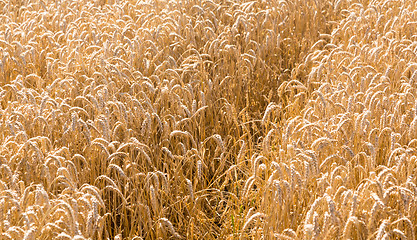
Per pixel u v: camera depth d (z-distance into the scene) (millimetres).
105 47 5098
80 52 5355
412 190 3002
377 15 6211
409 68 4672
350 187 3344
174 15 6527
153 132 4172
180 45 5680
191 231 3518
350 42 5609
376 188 2977
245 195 3199
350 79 4262
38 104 4531
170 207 3932
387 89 4566
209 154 4418
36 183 3514
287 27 6711
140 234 3377
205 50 5590
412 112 4074
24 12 7027
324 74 5531
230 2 6965
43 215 2732
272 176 2973
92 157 3689
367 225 2711
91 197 2793
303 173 3326
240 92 5508
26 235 2367
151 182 3787
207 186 4355
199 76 5117
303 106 5246
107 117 3732
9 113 4105
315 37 6719
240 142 4500
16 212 2932
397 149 3188
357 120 3564
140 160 4172
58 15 6566
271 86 5832
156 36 5359
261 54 5914
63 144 3785
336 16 7465
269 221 3004
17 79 4750
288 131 3334
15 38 6082
